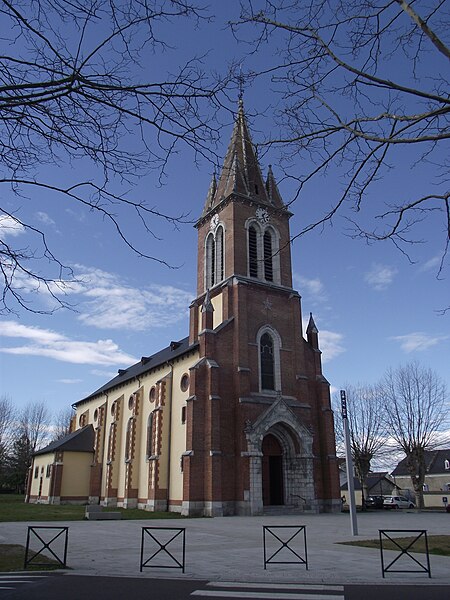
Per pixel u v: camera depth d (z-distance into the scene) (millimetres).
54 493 53062
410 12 6668
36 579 12000
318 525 26734
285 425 38000
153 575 12570
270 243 45062
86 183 7773
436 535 21219
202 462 34812
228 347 38719
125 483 46469
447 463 82500
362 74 7160
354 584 11492
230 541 19547
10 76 6992
